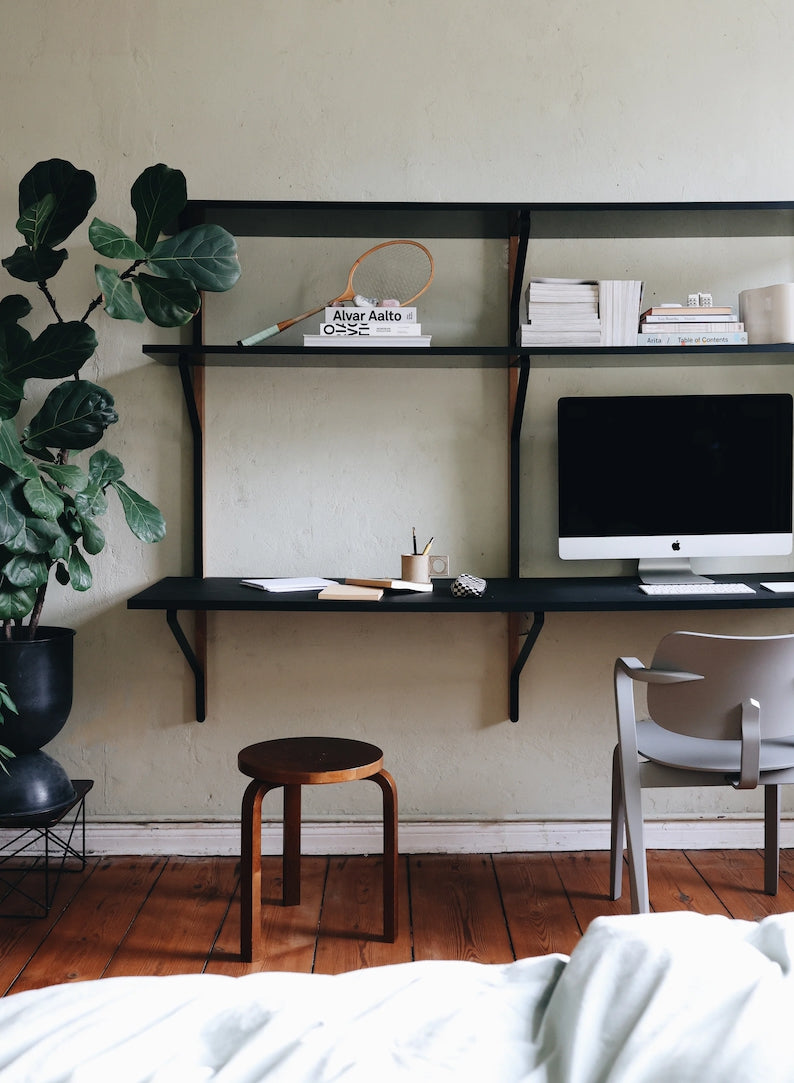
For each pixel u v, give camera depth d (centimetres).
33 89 268
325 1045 85
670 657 202
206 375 273
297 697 279
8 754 219
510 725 280
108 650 277
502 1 270
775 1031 80
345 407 275
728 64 273
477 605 232
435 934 226
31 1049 83
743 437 264
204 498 275
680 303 275
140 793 279
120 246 220
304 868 268
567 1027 86
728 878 259
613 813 241
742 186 274
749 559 282
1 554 223
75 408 229
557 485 277
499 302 274
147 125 269
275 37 269
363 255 257
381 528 277
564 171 272
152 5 268
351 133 271
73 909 240
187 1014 92
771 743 223
